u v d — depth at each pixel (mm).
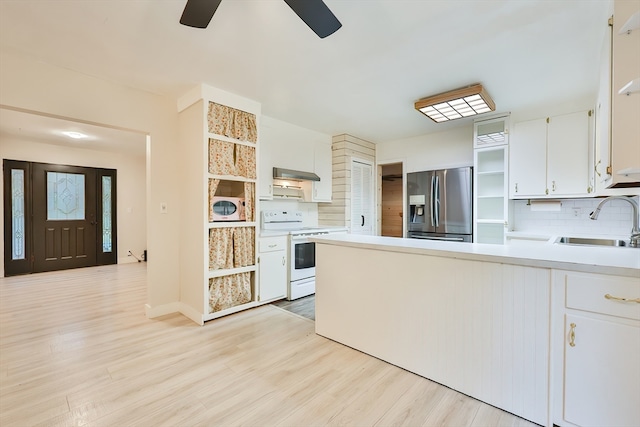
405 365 1996
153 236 3029
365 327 2225
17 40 2047
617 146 1411
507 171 3533
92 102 2613
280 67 2447
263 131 3682
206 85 2795
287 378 1911
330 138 4672
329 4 1684
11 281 4496
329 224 4758
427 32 1963
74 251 5457
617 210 3145
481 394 1671
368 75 2582
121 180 6020
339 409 1613
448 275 1786
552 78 2641
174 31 1944
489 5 1704
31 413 1571
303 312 3174
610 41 1517
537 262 1452
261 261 3328
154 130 3021
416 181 4488
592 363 1345
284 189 4297
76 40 2049
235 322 2875
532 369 1508
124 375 1943
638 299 1235
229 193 3469
